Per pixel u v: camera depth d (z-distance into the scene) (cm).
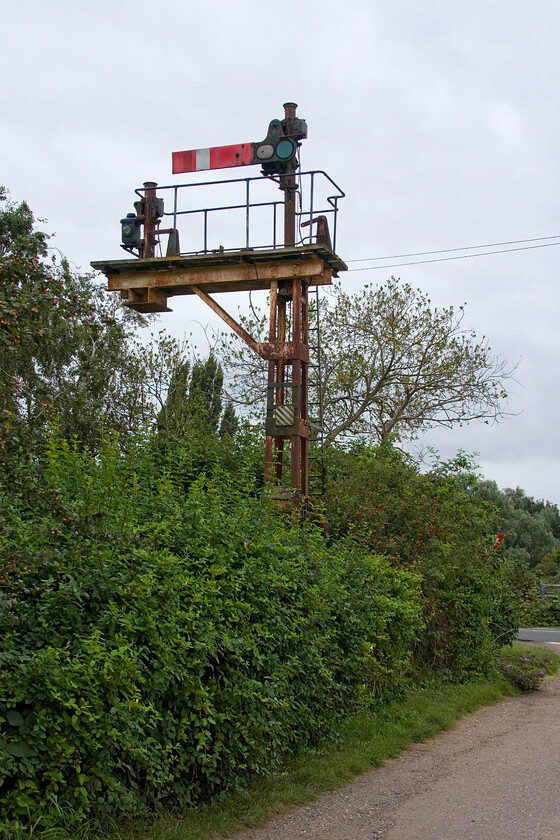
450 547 1420
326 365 2734
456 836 625
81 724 536
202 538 761
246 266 1340
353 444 1706
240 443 1470
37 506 532
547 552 5925
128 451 957
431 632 1335
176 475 1053
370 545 1385
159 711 617
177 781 645
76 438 979
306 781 761
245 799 686
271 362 1329
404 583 1195
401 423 2806
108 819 550
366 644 996
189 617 651
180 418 2203
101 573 602
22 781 502
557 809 693
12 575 521
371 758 866
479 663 1457
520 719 1166
